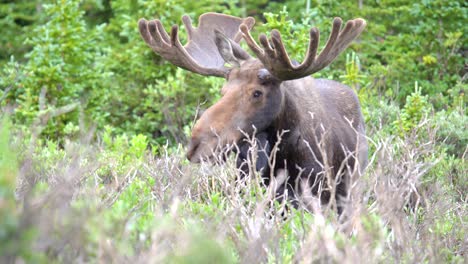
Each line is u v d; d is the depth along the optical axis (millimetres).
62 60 18125
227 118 10492
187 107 17875
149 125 18047
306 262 7340
